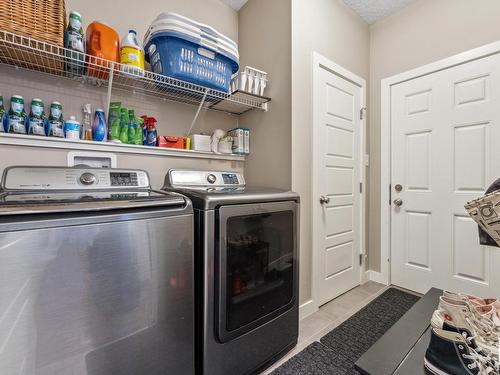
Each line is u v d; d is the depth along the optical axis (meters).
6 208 0.69
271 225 1.38
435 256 2.07
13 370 0.68
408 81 2.23
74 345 0.77
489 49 1.78
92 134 1.44
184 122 1.88
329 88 2.08
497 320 0.62
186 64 1.42
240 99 1.85
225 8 2.11
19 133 1.23
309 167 1.89
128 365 0.88
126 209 0.88
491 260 1.80
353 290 2.28
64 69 1.32
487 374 0.52
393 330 0.76
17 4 1.01
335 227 2.14
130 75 1.37
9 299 0.67
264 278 1.34
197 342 1.11
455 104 1.95
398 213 2.30
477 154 1.85
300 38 1.81
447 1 1.99
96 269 0.81
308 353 1.45
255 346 1.28
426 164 2.12
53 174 1.17
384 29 2.40
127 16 1.60
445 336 0.58
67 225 0.76
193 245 1.05
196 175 1.69
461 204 1.93
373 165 2.49
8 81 1.27
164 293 0.96
